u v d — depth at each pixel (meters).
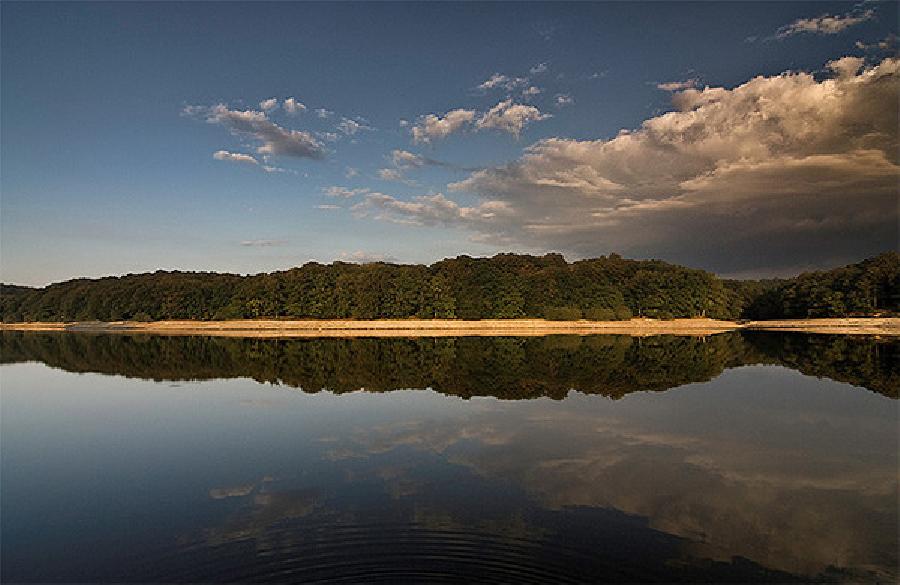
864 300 102.50
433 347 65.81
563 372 41.94
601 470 17.67
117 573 11.41
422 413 26.72
